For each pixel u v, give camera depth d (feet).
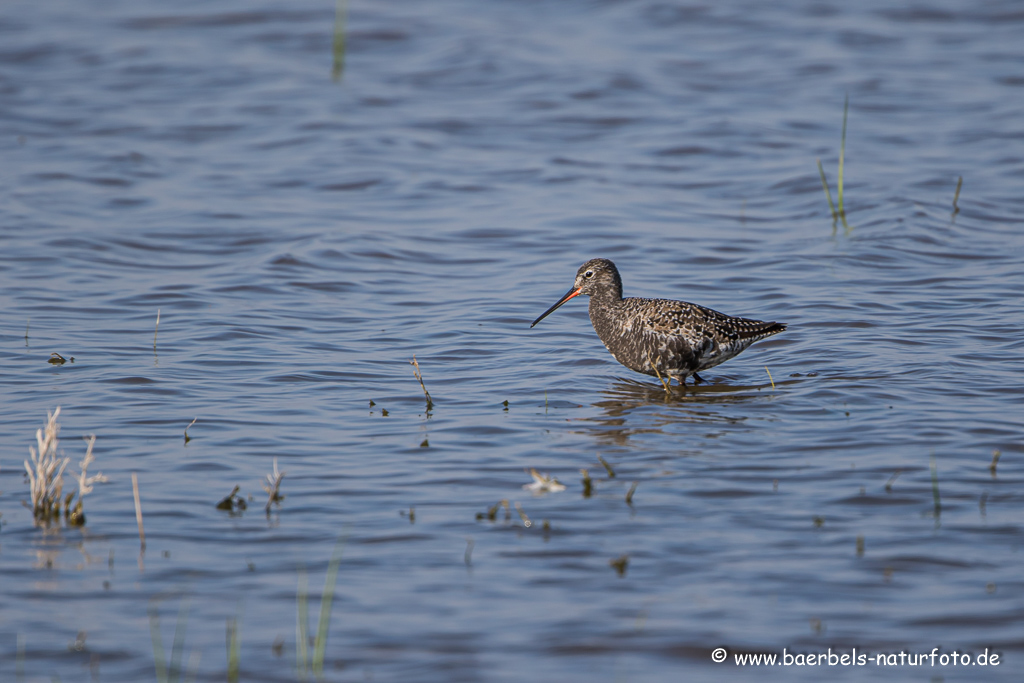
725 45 126.82
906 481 36.88
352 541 33.17
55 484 35.29
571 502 35.78
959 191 82.17
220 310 60.39
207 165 91.91
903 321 56.75
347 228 76.69
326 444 41.57
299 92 113.50
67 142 96.53
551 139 99.76
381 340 56.03
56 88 112.78
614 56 122.83
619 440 41.78
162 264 68.85
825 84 113.09
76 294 62.59
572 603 29.32
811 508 35.01
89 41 128.16
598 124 103.65
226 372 50.49
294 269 67.97
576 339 56.39
